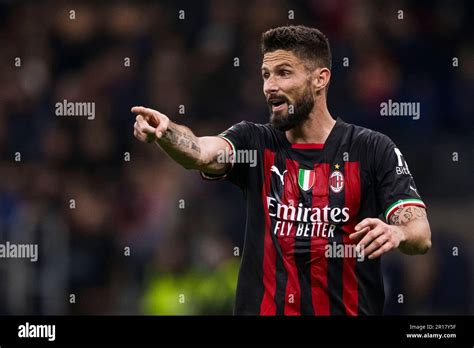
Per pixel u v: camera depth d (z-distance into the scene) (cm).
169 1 4938
